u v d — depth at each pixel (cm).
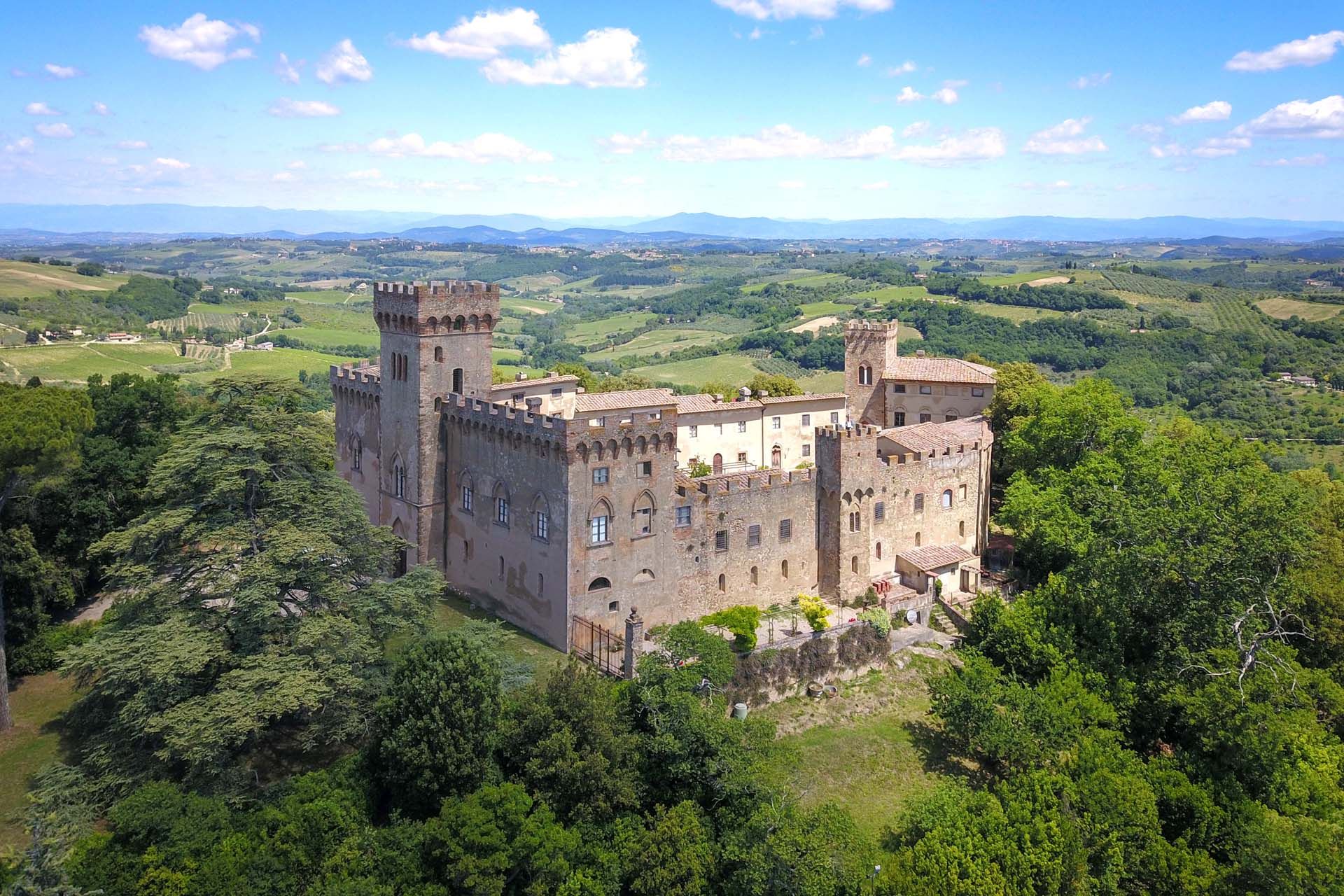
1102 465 9500
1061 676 7719
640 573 7888
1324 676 7800
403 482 9200
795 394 14200
